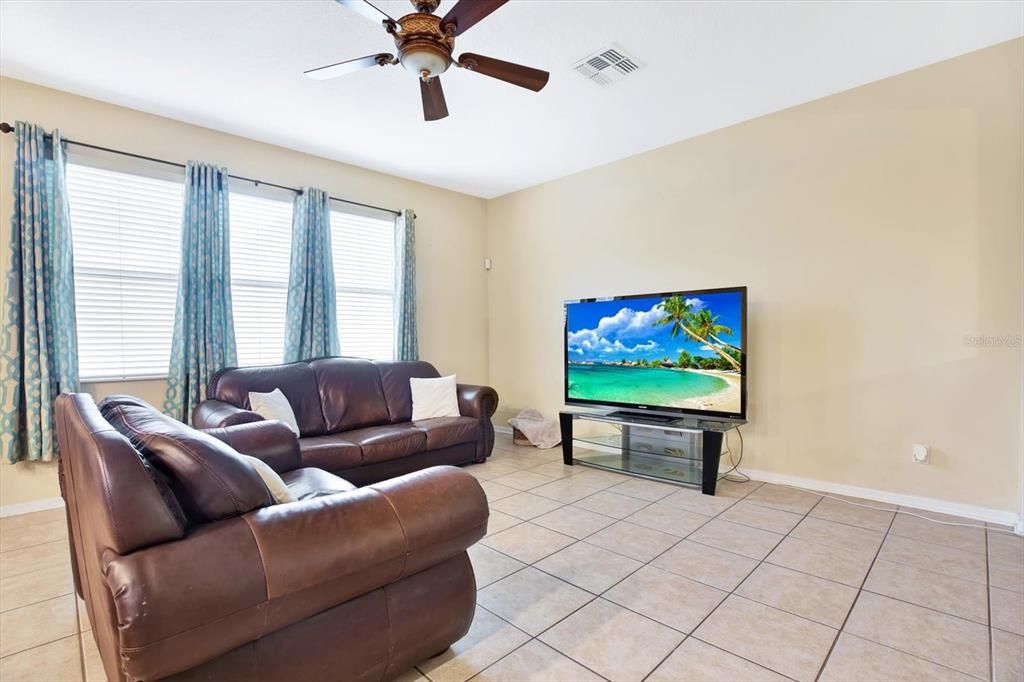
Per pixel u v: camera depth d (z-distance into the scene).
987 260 2.80
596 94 3.24
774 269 3.56
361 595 1.39
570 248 4.92
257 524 1.20
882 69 2.99
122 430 1.42
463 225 5.55
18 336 2.94
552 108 3.44
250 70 2.93
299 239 4.08
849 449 3.27
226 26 2.51
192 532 1.13
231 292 3.74
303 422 3.64
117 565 1.00
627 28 2.55
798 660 1.63
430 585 1.54
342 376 3.96
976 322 2.83
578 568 2.29
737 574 2.22
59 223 3.05
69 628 1.86
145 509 1.06
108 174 3.31
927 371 2.99
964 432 2.88
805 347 3.43
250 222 3.95
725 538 2.61
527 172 4.83
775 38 2.64
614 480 3.68
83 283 3.23
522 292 5.41
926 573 2.20
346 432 3.72
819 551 2.44
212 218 3.60
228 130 3.77
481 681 1.54
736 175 3.74
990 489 2.80
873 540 2.56
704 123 3.72
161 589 1.01
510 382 5.57
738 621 1.85
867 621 1.84
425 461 3.76
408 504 1.46
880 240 3.13
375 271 4.78
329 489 2.13
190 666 1.08
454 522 1.52
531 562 2.35
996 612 1.89
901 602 1.97
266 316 4.04
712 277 3.88
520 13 2.42
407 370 4.42
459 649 1.70
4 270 2.96
